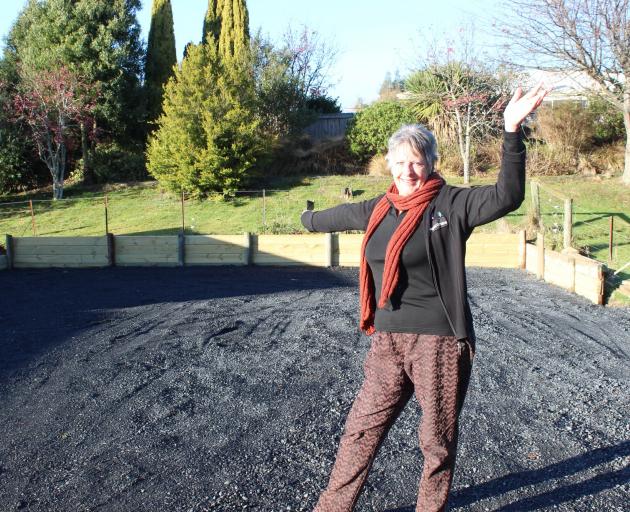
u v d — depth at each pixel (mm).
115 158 22938
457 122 20359
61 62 22406
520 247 11844
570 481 3346
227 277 11508
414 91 21422
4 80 22094
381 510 3072
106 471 3566
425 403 2520
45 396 4836
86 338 6582
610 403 4594
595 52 16562
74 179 23141
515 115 2264
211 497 3236
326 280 11055
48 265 13219
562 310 7938
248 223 15938
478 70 19938
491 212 2395
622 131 20516
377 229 2629
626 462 3559
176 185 18953
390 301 2568
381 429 2604
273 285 10484
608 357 5840
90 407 4582
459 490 3268
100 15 23141
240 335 6652
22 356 5961
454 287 2502
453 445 2529
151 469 3574
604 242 12914
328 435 3996
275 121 22172
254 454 3740
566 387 4961
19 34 25609
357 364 5527
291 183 20047
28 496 3307
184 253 13102
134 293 9719
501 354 5879
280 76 22281
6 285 10867
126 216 17719
